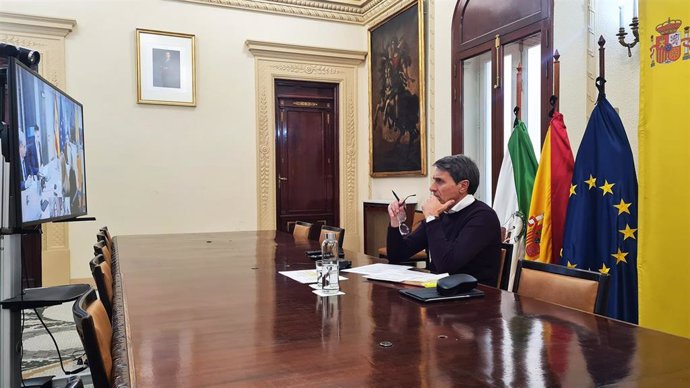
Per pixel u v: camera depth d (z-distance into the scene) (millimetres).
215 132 6012
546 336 1312
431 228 2285
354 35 6727
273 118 6301
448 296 1736
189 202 5895
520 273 1998
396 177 6090
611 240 2764
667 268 2496
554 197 3129
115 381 1033
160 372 1062
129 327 1406
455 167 2297
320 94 6719
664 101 2527
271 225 6297
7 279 2453
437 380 1019
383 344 1249
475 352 1187
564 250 2922
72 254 5352
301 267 2457
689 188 2426
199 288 1941
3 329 2402
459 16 4914
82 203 3639
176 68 5785
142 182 5676
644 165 2594
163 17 5750
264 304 1676
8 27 5051
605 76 3201
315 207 6762
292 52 6336
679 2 2471
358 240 6852
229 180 6086
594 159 2861
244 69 6148
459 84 4930
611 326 1402
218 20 6016
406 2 5703
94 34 5441
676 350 1198
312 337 1308
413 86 5633
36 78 2582
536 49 3986
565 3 3566
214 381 1014
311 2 6410
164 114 5773
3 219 2398
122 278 2154
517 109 3654
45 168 2703
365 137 6781
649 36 2596
